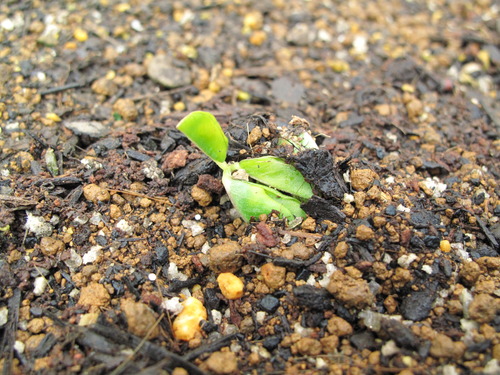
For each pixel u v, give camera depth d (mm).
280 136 104
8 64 132
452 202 106
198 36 154
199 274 98
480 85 152
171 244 100
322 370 85
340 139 118
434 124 132
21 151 113
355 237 94
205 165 104
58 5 154
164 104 132
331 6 175
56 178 105
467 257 97
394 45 162
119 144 114
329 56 156
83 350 86
